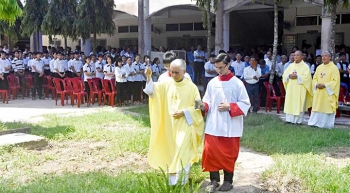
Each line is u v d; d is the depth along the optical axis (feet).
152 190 17.08
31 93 60.44
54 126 34.12
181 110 18.67
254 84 40.63
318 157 24.49
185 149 18.17
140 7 62.13
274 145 27.50
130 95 49.47
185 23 77.30
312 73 43.14
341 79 43.47
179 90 19.01
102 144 28.32
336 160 24.34
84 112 42.86
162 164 19.31
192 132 18.69
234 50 60.34
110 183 19.38
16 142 26.55
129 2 64.13
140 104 49.26
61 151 26.68
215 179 19.13
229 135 18.35
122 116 38.78
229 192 18.93
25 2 64.39
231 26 72.33
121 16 79.41
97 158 24.99
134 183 19.11
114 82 48.49
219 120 18.40
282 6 61.77
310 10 62.28
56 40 95.35
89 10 58.23
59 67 55.42
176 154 18.11
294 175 20.99
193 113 18.72
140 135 29.73
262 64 43.65
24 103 51.75
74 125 34.40
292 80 35.35
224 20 55.11
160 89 19.34
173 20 78.69
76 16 60.23
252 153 26.53
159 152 19.45
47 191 18.39
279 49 58.85
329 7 39.14
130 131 31.86
